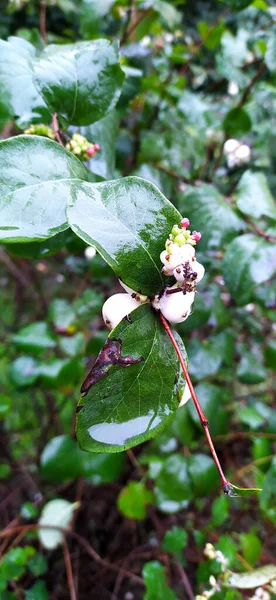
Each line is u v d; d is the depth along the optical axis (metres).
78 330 0.30
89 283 0.36
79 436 0.09
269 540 0.32
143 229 0.10
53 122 0.13
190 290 0.10
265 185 0.22
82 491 0.35
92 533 0.35
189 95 0.29
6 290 0.50
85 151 0.14
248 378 0.30
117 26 0.30
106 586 0.34
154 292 0.10
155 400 0.10
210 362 0.26
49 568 0.33
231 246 0.20
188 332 0.27
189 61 0.34
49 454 0.25
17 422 0.42
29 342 0.27
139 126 0.29
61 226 0.10
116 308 0.10
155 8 0.27
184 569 0.30
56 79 0.13
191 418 0.25
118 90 0.14
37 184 0.10
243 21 0.36
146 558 0.34
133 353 0.10
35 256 0.16
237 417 0.35
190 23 0.41
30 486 0.39
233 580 0.18
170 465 0.24
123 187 0.10
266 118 0.32
